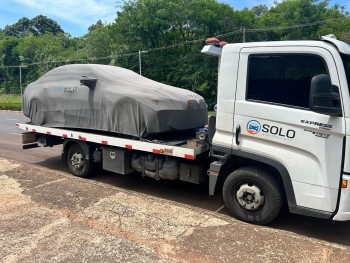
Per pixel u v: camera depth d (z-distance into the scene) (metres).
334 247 4.00
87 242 3.96
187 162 5.36
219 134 4.68
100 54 35.38
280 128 4.18
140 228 4.33
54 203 5.14
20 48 48.53
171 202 5.47
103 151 6.29
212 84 25.59
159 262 3.57
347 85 3.84
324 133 3.92
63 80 6.78
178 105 5.70
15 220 4.52
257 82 4.34
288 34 26.39
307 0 25.86
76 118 6.45
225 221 4.61
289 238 4.16
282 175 4.23
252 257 3.70
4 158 8.62
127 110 5.66
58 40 52.03
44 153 9.33
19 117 21.84
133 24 31.38
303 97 4.07
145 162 5.78
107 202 5.18
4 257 3.61
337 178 3.92
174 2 30.97
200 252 3.79
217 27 29.41
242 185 4.64
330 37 4.22
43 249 3.79
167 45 31.39
